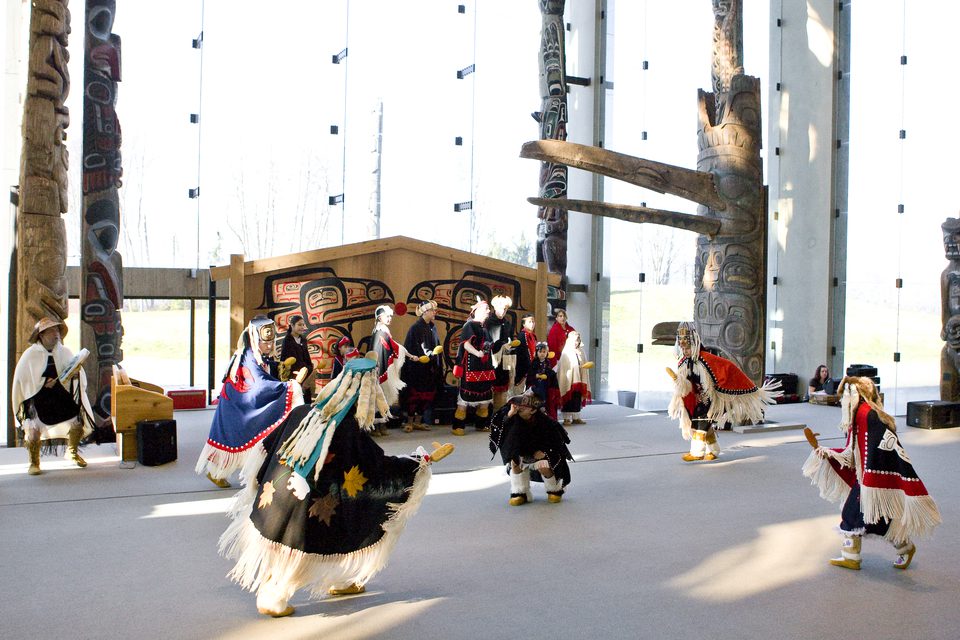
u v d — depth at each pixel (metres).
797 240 15.75
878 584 5.16
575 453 9.56
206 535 5.99
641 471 8.61
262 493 4.41
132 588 4.88
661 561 5.57
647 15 15.48
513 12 15.37
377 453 4.53
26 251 8.76
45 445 7.95
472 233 14.93
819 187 15.32
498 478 8.12
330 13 13.95
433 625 4.38
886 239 14.91
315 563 4.35
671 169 11.62
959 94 14.51
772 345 16.23
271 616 4.45
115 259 9.91
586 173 15.70
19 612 4.48
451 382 11.80
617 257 15.37
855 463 5.41
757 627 4.43
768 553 5.79
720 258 11.91
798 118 15.73
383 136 14.23
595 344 15.79
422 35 14.53
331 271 11.07
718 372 9.20
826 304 15.16
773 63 16.17
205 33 13.30
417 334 10.73
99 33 9.75
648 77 15.48
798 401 15.24
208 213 13.45
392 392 10.16
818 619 4.56
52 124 8.89
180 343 13.54
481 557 5.61
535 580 5.14
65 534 5.98
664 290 15.38
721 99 12.17
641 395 15.12
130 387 8.41
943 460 9.52
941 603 4.83
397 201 14.33
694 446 9.19
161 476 7.90
